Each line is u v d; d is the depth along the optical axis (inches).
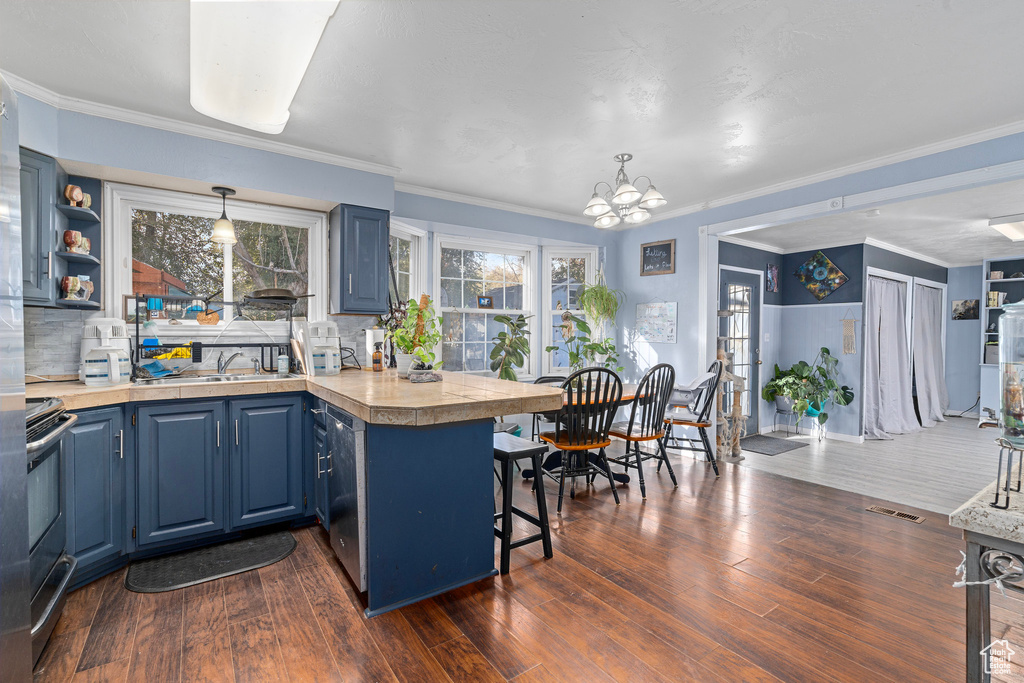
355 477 78.2
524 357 198.5
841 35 78.1
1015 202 157.1
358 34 78.0
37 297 93.7
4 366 45.1
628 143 122.6
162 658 66.1
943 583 85.8
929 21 74.2
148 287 118.7
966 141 116.0
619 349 211.0
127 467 92.4
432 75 90.7
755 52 83.0
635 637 70.5
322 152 127.9
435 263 172.6
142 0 69.5
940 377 279.7
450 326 179.8
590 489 138.9
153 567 92.0
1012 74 89.0
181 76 90.5
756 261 223.1
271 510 106.7
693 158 132.5
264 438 105.7
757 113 105.5
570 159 133.6
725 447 179.8
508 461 90.7
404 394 85.1
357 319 147.9
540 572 89.7
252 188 119.0
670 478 150.6
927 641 69.4
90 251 108.3
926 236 208.8
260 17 56.2
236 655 66.7
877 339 219.1
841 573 89.4
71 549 83.0
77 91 95.7
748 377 220.2
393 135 117.7
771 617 75.4
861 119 108.3
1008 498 38.0
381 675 62.9
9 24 74.9
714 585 85.0
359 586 77.6
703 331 177.9
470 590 83.4
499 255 193.0
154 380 105.8
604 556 96.3
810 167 139.3
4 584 44.7
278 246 135.8
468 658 66.0
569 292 208.2
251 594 82.4
